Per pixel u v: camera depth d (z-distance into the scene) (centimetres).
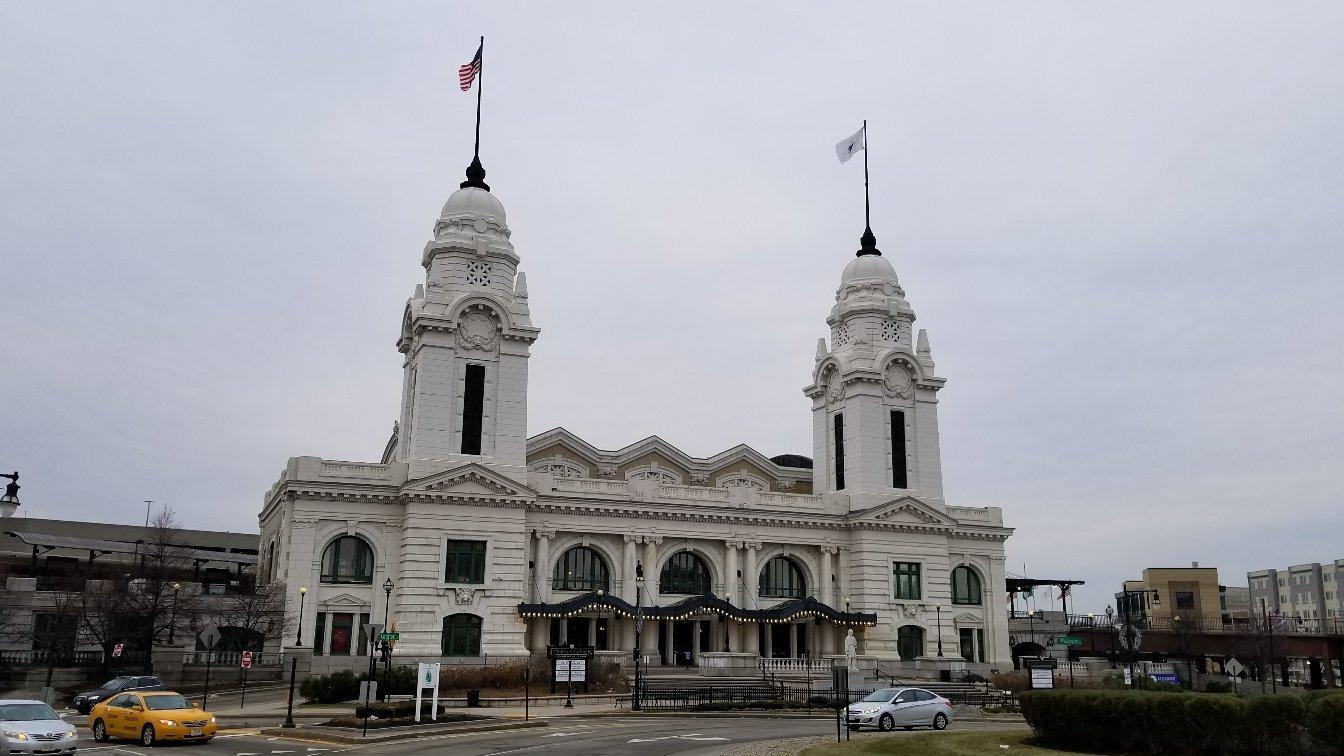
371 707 5016
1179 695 3609
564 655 6222
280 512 8425
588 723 5247
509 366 8762
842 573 9700
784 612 9012
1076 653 11850
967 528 10225
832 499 9781
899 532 9769
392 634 5803
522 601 8319
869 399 10019
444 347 8588
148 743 4119
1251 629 11506
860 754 3750
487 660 7975
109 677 7075
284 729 4644
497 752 3881
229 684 7144
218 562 10875
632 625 8762
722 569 9312
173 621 7362
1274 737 3347
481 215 9062
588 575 8950
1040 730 4069
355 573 8106
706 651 9131
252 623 7706
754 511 9406
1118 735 3756
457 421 8494
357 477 8162
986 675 9288
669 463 10500
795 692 6769
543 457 9988
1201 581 16875
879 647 9431
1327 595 17700
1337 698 3219
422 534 8094
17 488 4272
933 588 9800
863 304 10319
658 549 9131
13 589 7681
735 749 3966
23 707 3675
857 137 11000
